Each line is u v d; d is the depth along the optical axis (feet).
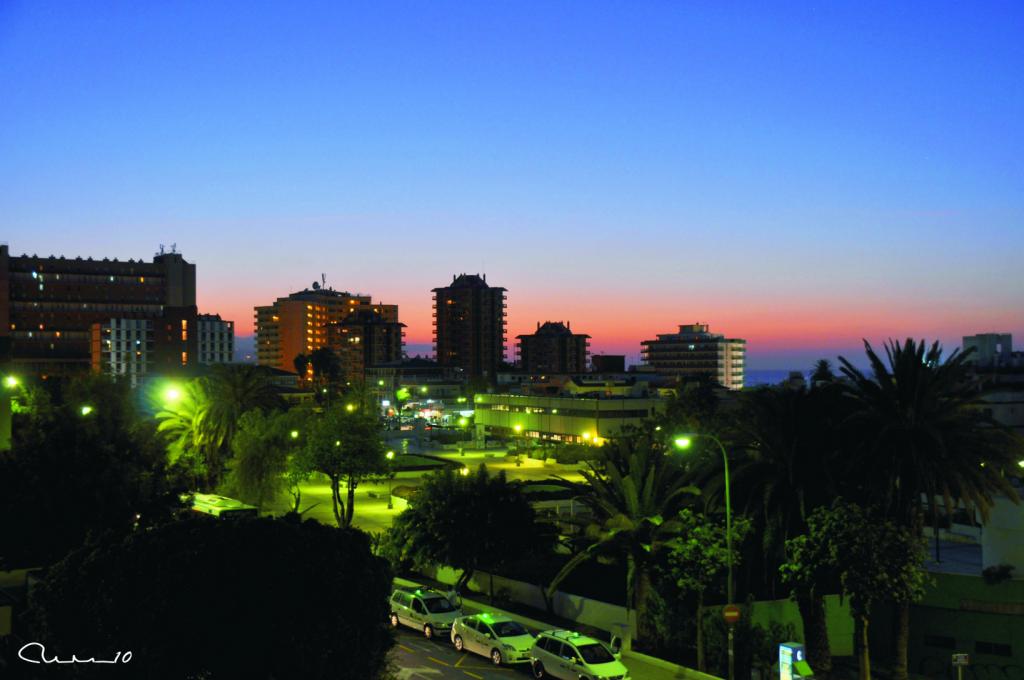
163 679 66.74
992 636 125.08
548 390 589.73
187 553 69.56
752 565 131.23
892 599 114.52
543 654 106.22
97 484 137.39
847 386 127.24
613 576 155.94
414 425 578.66
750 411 132.26
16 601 108.78
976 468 119.44
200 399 264.31
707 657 119.44
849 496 125.80
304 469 218.38
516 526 149.18
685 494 127.75
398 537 159.53
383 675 80.18
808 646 123.24
